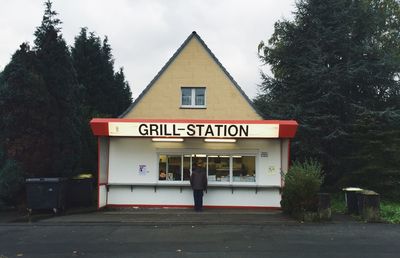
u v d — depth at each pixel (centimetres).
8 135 1784
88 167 2439
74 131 2011
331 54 2683
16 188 1878
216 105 2230
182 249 1097
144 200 1914
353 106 2578
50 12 1939
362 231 1357
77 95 2167
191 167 1930
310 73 2567
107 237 1262
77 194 1912
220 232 1338
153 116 2222
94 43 3519
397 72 2733
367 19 2811
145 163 1925
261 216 1677
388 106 2698
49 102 1844
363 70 2586
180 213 1752
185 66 2255
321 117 2512
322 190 2502
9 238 1255
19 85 1773
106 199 1908
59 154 1873
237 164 1922
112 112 3559
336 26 2745
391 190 2247
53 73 1903
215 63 2255
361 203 1617
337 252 1063
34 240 1223
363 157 2278
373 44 2798
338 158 2550
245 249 1095
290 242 1183
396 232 1341
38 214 1708
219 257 1012
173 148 1928
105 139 1912
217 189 1903
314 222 1533
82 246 1138
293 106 2558
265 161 1905
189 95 2256
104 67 3534
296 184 1597
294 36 2803
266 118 2402
